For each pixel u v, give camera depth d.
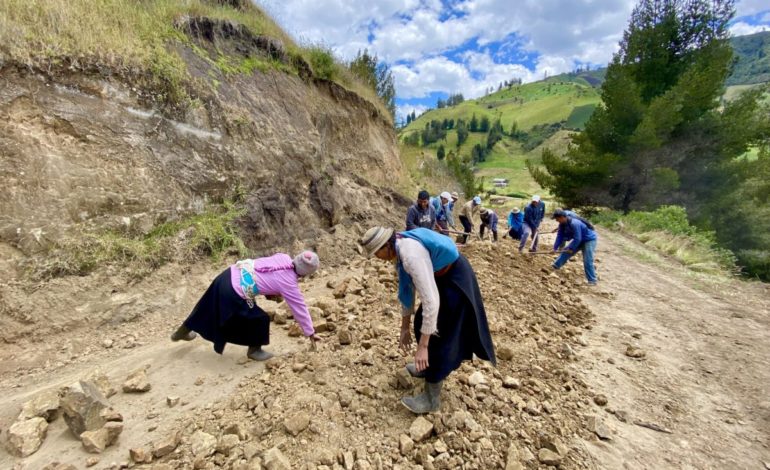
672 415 3.38
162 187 4.83
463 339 2.69
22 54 4.07
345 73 11.66
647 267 9.24
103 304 3.86
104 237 4.16
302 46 9.85
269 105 7.12
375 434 2.61
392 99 16.03
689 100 15.65
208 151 5.50
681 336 5.24
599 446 2.81
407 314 2.96
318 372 3.24
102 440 2.32
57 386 2.97
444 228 8.26
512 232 10.55
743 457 2.90
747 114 15.58
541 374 3.68
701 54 16.77
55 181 3.98
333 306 4.54
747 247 15.80
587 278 7.36
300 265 3.21
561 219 7.34
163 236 4.66
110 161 4.43
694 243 11.48
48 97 4.16
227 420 2.65
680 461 2.80
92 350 3.52
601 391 3.62
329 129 9.41
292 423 2.54
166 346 3.67
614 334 5.12
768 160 15.78
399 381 3.11
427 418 2.72
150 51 5.20
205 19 6.71
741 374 4.22
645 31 17.69
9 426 2.51
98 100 4.54
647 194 17.20
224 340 3.30
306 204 7.02
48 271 3.71
